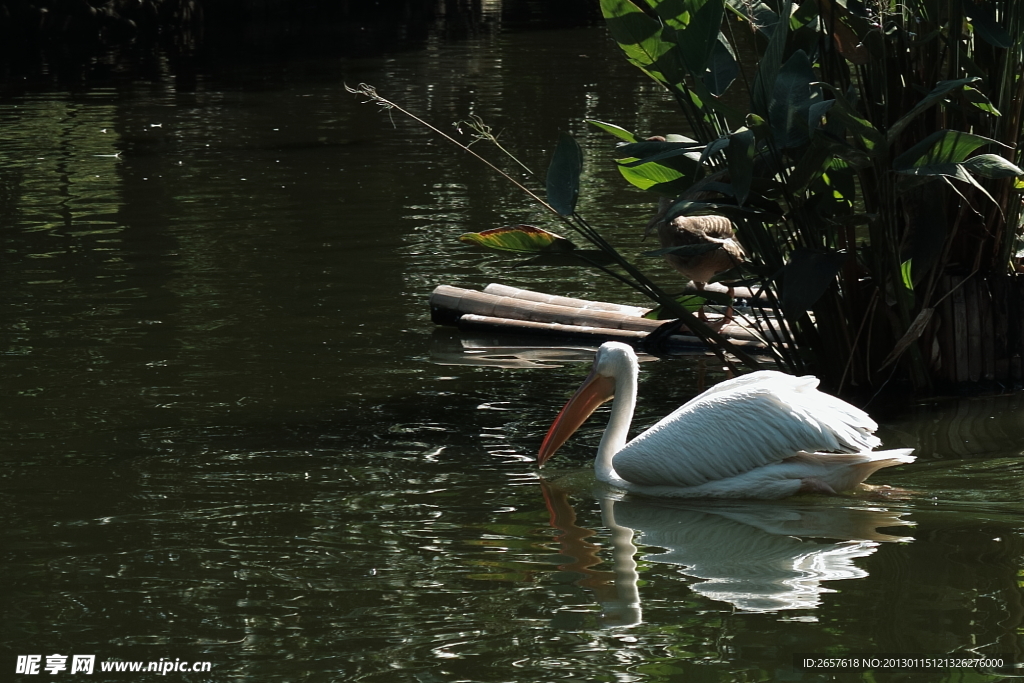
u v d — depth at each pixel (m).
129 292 16.23
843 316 12.16
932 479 9.65
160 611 7.44
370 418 11.67
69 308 15.45
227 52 45.44
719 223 14.65
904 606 7.26
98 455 10.51
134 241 19.06
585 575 7.90
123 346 13.95
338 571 8.02
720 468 9.52
